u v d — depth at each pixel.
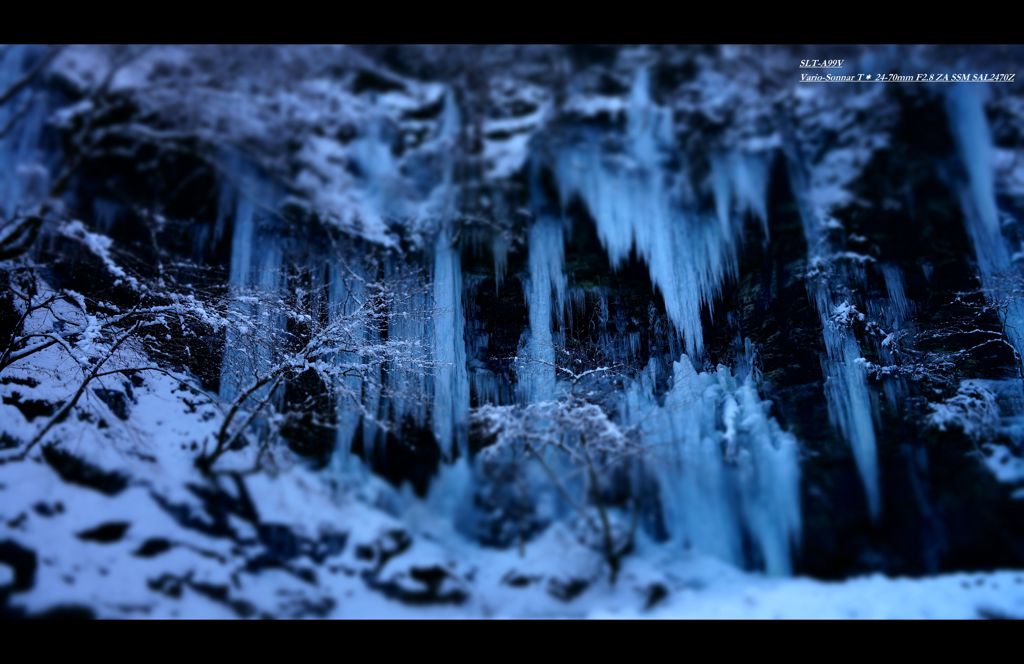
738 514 10.87
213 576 7.64
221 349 9.32
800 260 10.59
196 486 8.43
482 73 13.41
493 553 11.43
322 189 12.02
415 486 11.91
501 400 10.29
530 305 10.90
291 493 9.73
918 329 9.72
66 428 7.70
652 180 11.83
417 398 9.27
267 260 11.07
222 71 12.71
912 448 10.09
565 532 11.63
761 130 12.23
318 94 13.18
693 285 10.76
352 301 10.11
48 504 6.86
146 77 12.27
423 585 9.55
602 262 11.21
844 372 9.87
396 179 12.40
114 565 6.89
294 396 9.59
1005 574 9.70
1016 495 9.70
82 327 7.96
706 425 10.54
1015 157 11.41
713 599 9.81
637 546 11.12
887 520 10.55
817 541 10.63
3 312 8.62
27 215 8.32
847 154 11.70
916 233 10.62
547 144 12.45
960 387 9.68
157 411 9.03
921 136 11.63
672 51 13.28
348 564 9.34
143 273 10.66
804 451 10.47
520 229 11.45
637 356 10.38
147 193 11.73
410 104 13.37
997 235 10.63
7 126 9.88
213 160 11.66
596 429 9.45
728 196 11.52
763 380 10.35
